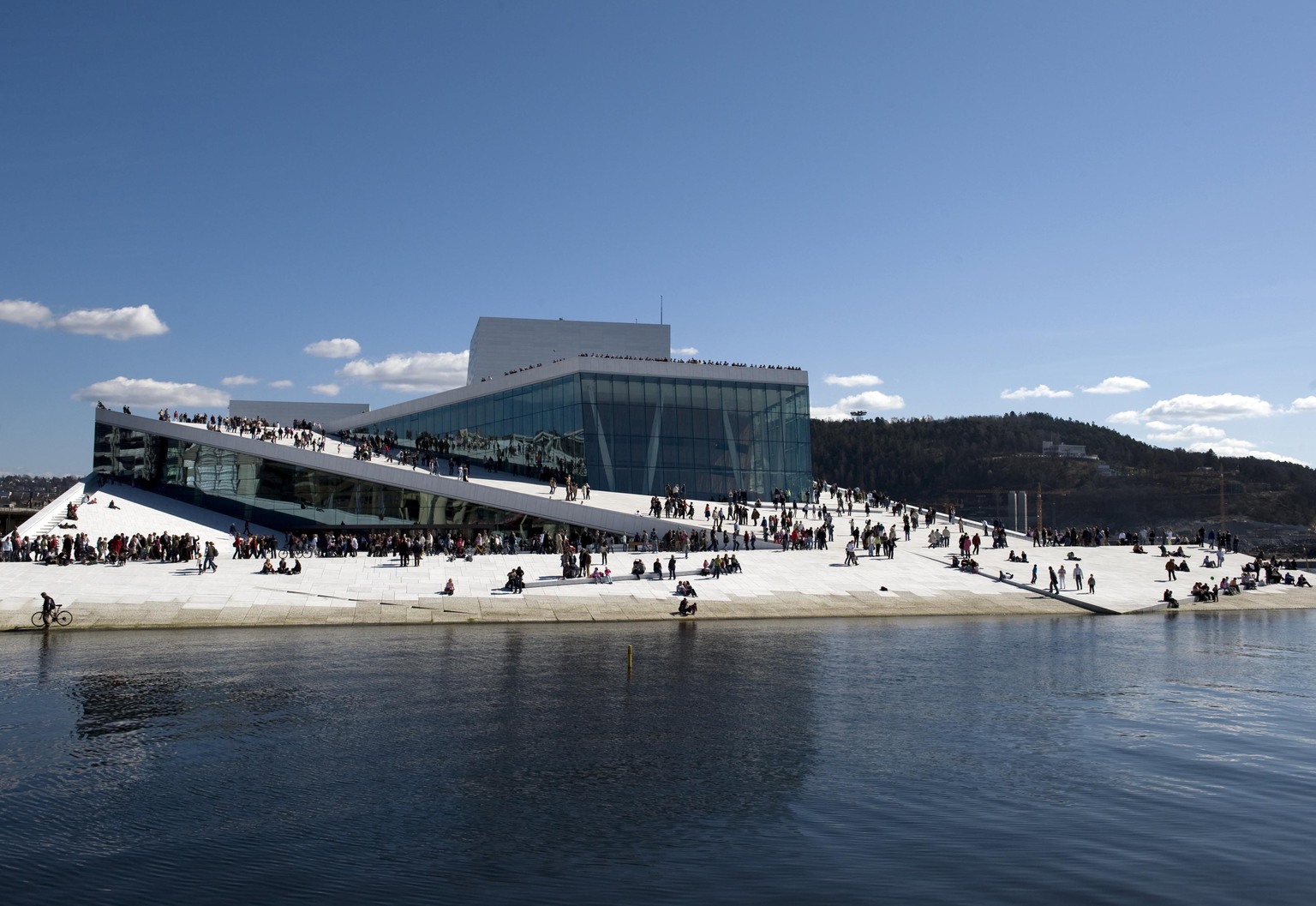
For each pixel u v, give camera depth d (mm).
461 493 67688
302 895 15273
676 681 31531
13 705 27266
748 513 70250
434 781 21094
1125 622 48875
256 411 116438
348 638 40438
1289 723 26703
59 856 16781
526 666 33906
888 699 29250
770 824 18641
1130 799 20266
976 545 63906
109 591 45500
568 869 16391
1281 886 15859
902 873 16281
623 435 75500
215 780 20984
